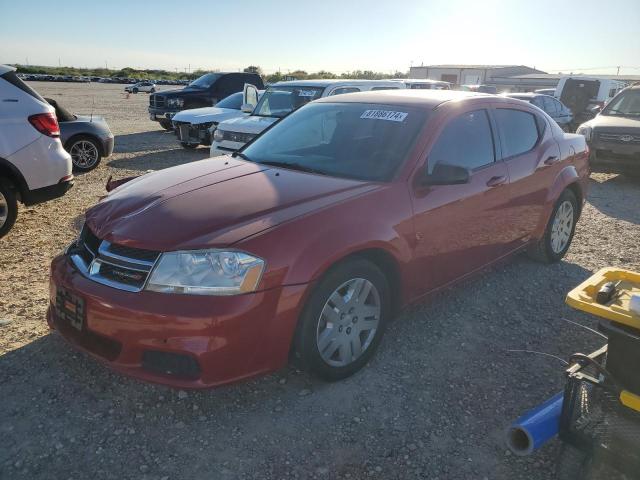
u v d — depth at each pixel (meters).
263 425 2.77
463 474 2.49
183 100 14.95
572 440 2.28
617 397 2.13
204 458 2.53
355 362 3.18
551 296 4.47
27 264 4.84
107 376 3.13
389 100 4.03
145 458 2.52
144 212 2.95
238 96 12.91
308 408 2.91
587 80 20.36
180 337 2.54
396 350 3.54
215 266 2.60
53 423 2.73
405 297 3.43
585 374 2.25
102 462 2.49
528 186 4.40
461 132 3.84
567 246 5.29
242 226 2.75
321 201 3.04
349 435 2.72
